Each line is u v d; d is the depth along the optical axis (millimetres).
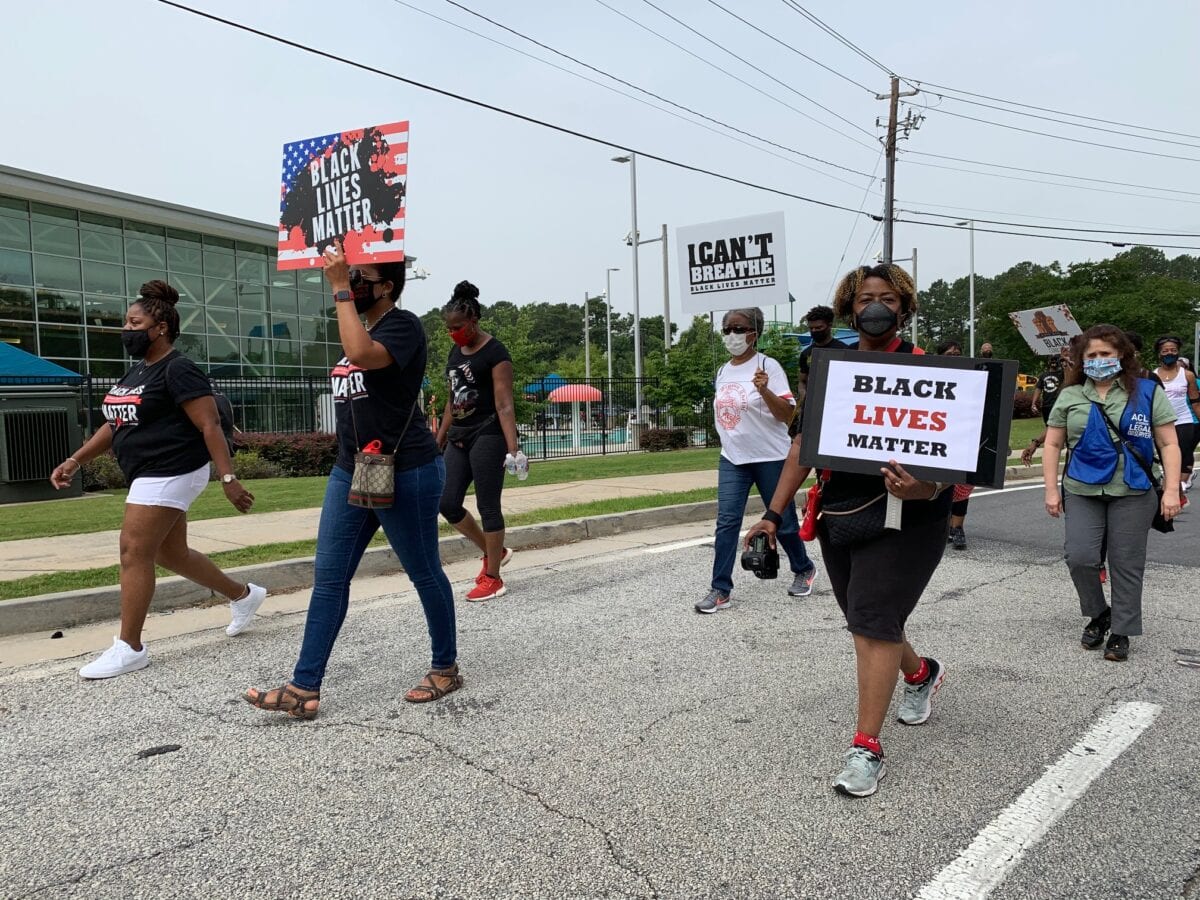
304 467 17078
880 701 3111
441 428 6027
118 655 4457
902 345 3127
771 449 5645
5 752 3520
